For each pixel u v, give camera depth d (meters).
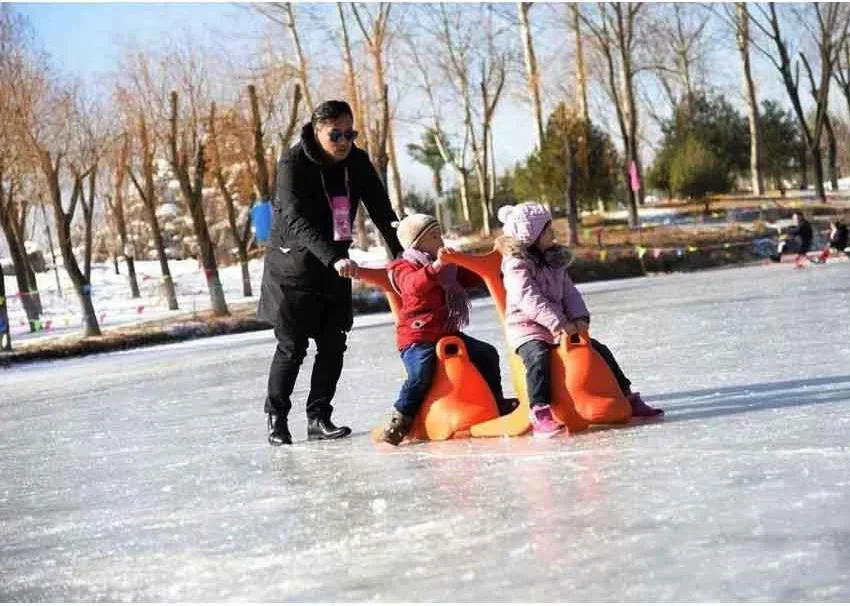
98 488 6.11
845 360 8.04
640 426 6.09
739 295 18.92
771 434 5.36
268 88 44.69
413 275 6.49
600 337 12.67
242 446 7.15
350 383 10.52
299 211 6.78
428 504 4.62
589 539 3.78
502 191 67.38
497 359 6.74
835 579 3.14
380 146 44.19
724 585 3.18
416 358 6.54
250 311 36.03
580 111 54.25
